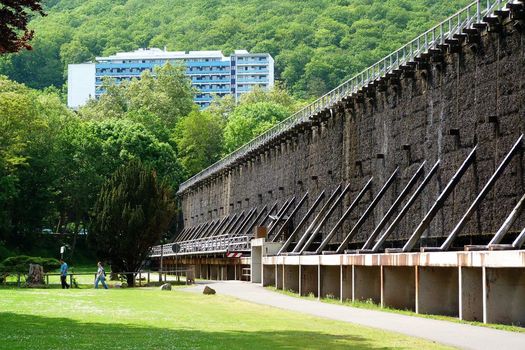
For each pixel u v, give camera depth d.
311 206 72.19
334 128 67.44
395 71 54.28
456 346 22.67
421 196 50.06
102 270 60.88
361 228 59.50
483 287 30.73
